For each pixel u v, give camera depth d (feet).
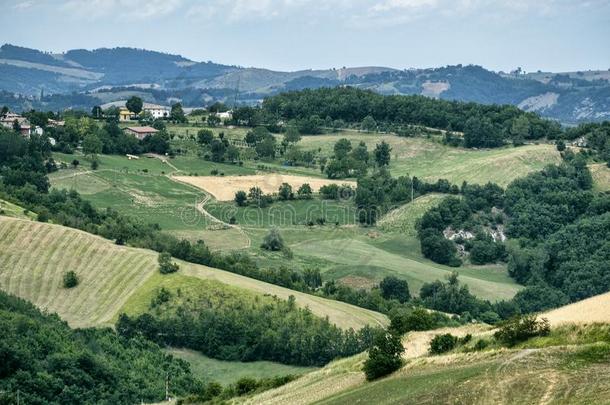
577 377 463.01
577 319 538.47
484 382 488.44
